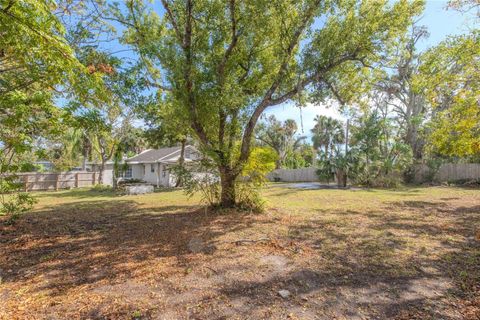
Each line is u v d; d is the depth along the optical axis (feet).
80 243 16.96
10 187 21.89
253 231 19.19
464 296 9.84
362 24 23.57
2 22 8.78
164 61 21.47
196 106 23.24
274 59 27.43
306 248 15.43
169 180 66.95
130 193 48.39
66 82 12.85
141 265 12.99
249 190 26.48
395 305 9.25
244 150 25.62
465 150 22.97
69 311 8.90
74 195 47.44
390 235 18.16
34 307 9.20
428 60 23.91
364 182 59.00
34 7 8.50
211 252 14.78
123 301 9.53
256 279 11.34
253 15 22.26
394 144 60.49
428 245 15.92
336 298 9.73
